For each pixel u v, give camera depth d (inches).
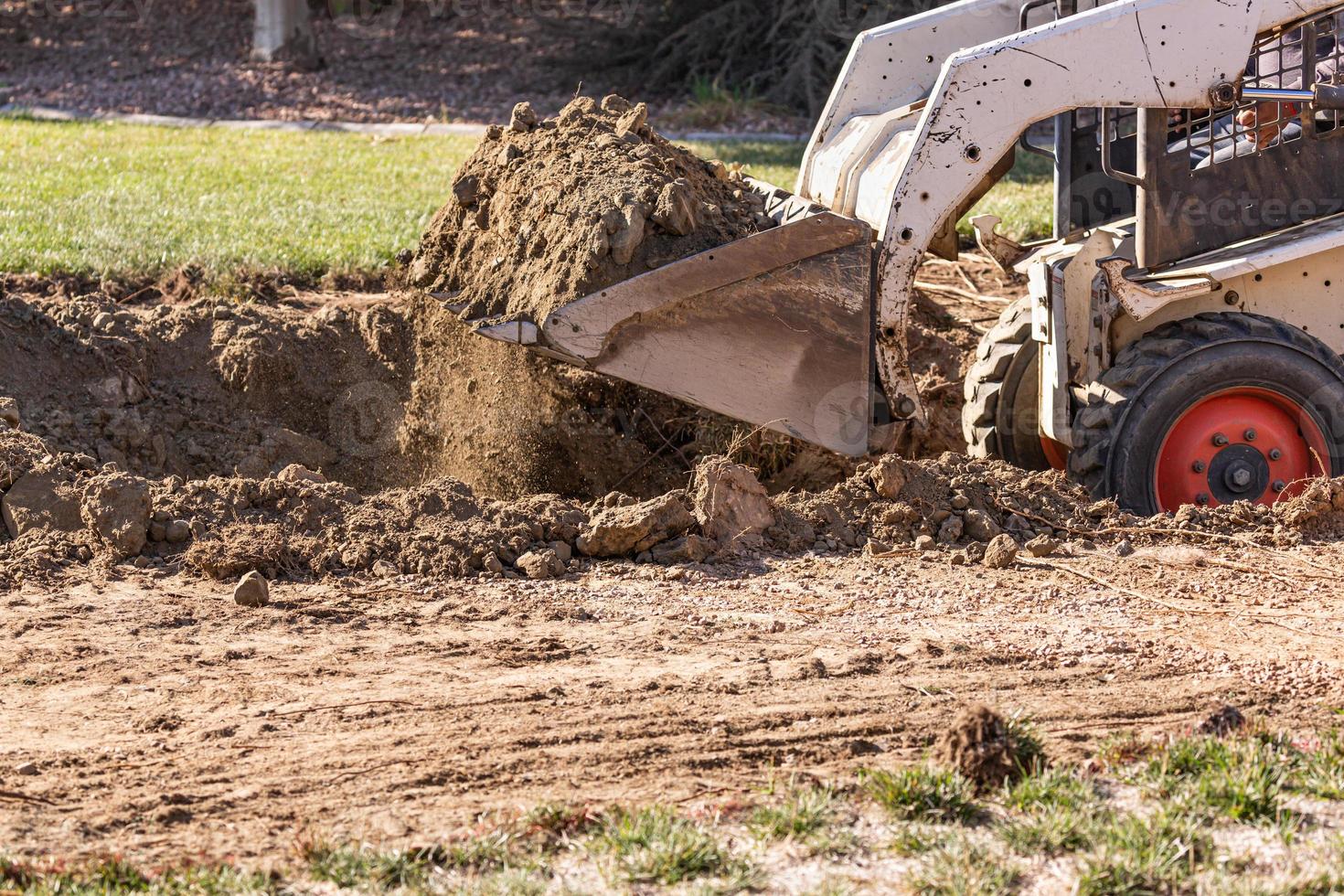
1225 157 406.3
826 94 1441.9
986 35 474.6
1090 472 405.1
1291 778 238.5
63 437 455.5
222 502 382.0
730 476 390.3
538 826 227.5
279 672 297.0
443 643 315.6
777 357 394.0
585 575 366.6
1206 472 404.8
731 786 244.2
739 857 217.8
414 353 516.4
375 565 364.5
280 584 355.6
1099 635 320.8
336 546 370.6
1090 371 410.3
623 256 392.5
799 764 253.1
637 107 446.0
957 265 738.8
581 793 242.4
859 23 1411.2
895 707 279.1
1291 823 224.5
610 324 386.3
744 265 387.9
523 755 256.7
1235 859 213.6
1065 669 300.5
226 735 265.1
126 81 1576.0
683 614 336.2
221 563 355.3
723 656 307.9
